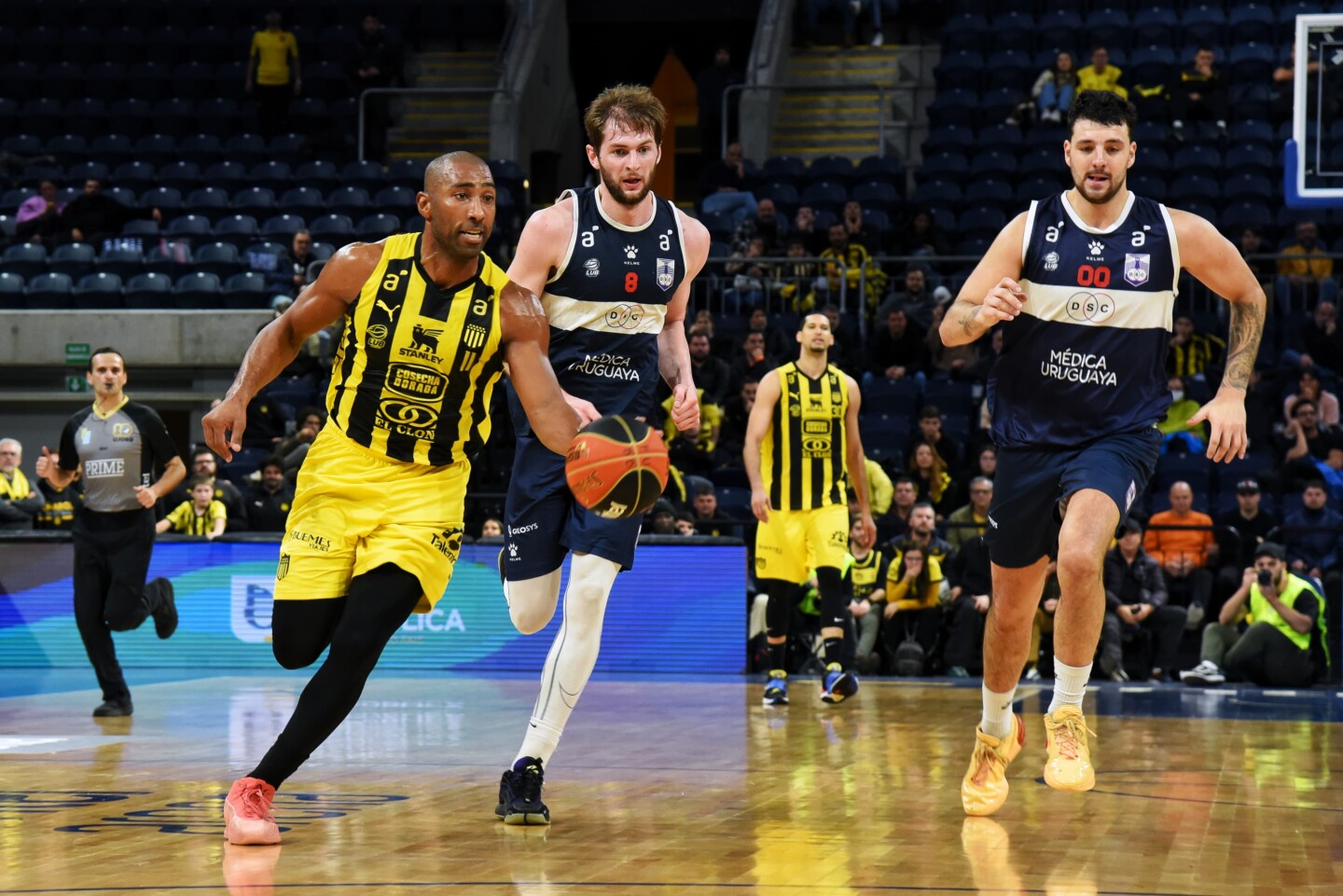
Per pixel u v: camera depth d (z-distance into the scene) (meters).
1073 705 7.60
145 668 19.98
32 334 29.08
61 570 20.08
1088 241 7.57
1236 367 7.70
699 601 19.73
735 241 29.62
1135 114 7.54
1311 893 5.81
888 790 8.70
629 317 8.01
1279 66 33.69
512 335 7.07
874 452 23.41
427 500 7.07
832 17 39.38
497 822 7.47
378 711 13.91
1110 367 7.58
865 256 28.19
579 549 7.66
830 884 5.93
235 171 34.00
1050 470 7.66
